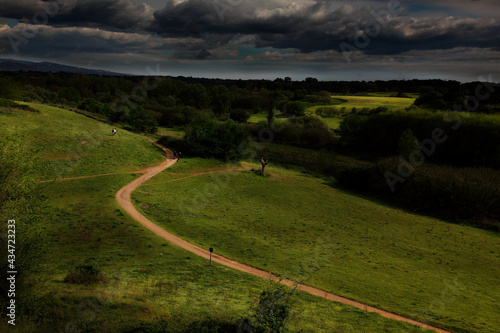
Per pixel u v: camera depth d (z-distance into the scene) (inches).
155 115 5132.9
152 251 1106.1
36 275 701.3
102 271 852.6
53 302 588.4
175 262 1013.2
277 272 1058.7
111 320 544.1
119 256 1021.2
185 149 3021.7
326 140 4421.8
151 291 744.3
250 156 3376.0
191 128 3019.2
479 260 1392.7
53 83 6830.7
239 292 819.4
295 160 3531.0
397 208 2241.6
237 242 1332.4
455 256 1421.0
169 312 618.5
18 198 692.7
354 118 4429.1
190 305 681.6
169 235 1318.9
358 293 958.4
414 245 1526.8
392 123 4015.8
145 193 1897.1
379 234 1644.9
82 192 1721.2
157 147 3009.4
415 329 741.9
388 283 1063.6
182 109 5315.0
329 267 1155.3
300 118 4672.7
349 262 1233.4
